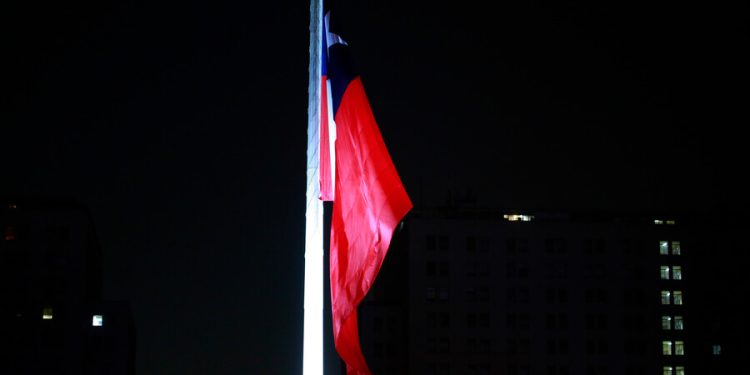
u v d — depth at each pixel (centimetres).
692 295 13962
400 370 13888
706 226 14175
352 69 2448
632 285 13925
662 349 13775
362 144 2377
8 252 12338
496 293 13812
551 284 13862
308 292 2281
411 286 13762
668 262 14000
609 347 13762
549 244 13962
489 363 13638
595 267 13975
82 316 12312
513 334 13725
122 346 12319
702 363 13788
